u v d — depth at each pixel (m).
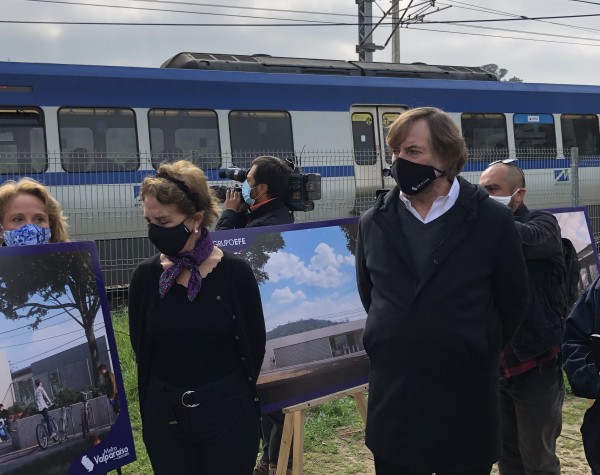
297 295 3.69
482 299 2.39
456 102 13.32
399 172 2.46
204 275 2.62
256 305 2.72
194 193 2.56
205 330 2.57
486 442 2.42
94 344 2.74
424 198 2.49
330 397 3.67
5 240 3.07
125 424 2.76
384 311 2.44
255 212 4.32
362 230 2.66
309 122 11.75
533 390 3.26
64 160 9.74
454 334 2.33
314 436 4.90
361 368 3.82
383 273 2.48
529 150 14.08
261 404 3.45
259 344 2.75
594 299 2.54
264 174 4.24
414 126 2.44
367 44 20.20
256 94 11.30
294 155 11.55
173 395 2.60
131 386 5.68
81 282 2.76
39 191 3.16
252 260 3.59
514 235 2.45
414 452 2.38
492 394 2.46
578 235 5.15
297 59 12.80
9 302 2.51
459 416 2.37
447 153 2.44
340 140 12.05
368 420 2.53
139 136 10.27
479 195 2.46
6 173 9.37
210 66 11.48
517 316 2.52
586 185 14.44
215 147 10.90
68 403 2.61
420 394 2.37
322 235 3.89
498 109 13.78
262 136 11.32
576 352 2.53
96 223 9.87
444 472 2.38
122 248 10.02
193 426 2.59
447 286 2.35
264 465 4.27
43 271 2.64
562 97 14.60
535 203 13.75
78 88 9.91
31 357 2.53
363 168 12.23
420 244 2.44
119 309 8.58
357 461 4.55
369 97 12.40
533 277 3.23
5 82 9.47
